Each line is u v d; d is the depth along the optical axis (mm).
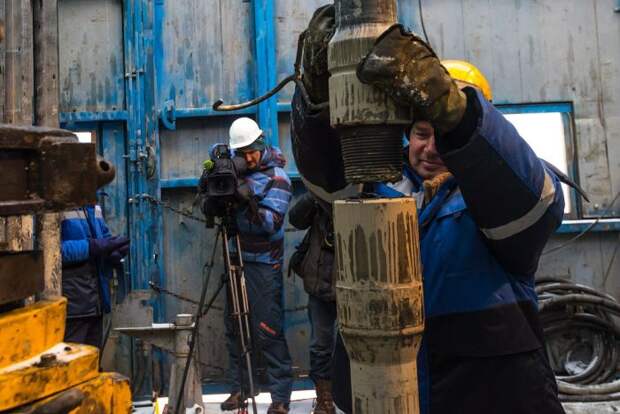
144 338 3590
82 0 4375
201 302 3543
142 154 4320
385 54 921
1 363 936
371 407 977
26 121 2043
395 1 993
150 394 4266
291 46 4414
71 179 978
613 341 4129
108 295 3828
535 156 1181
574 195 4496
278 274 3873
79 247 3625
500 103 4477
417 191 1657
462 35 4473
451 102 1016
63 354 1019
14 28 2037
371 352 968
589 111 4508
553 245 4453
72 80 4359
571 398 3834
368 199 971
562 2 4492
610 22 4508
